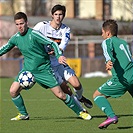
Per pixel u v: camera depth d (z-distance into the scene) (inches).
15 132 765.3
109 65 713.0
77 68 2431.1
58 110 1077.1
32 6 3892.7
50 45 815.1
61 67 916.6
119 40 760.3
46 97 1411.2
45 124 848.9
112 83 753.0
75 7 3978.8
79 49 2871.6
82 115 898.1
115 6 3695.9
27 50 832.9
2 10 4065.0
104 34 770.2
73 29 3238.2
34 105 1190.9
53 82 842.8
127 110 1056.2
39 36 816.9
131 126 805.9
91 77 2367.1
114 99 1316.4
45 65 838.5
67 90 932.6
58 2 3934.5
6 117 954.1
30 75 850.1
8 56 2871.6
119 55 751.1
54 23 910.4
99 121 877.2
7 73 2657.5
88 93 1520.7
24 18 823.7
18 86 869.8
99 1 3818.9
